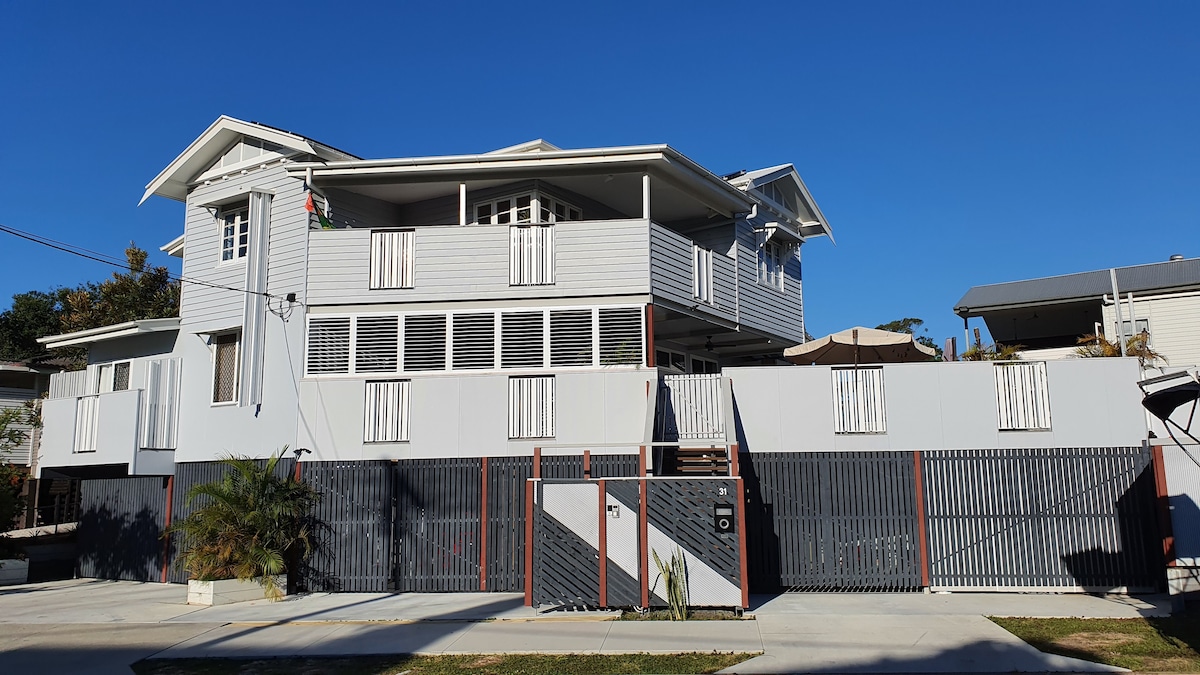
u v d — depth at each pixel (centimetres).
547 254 1830
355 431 1730
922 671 922
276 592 1482
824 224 2677
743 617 1217
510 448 1677
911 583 1419
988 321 3484
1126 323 3041
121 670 1020
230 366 2005
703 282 2036
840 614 1227
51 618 1373
